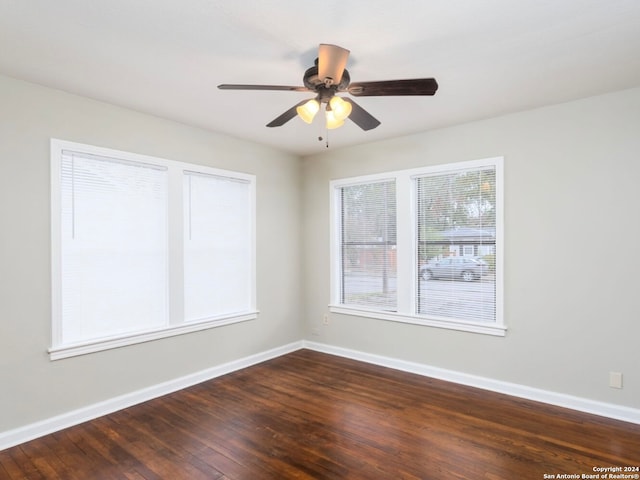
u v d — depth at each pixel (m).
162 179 3.43
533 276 3.19
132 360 3.18
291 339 4.68
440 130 3.69
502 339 3.35
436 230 3.79
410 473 2.19
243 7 1.79
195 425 2.79
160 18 1.88
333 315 4.56
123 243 3.17
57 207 2.76
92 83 2.65
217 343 3.84
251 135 3.92
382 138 4.02
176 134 3.50
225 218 3.97
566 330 3.05
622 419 2.81
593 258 2.93
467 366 3.55
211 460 2.35
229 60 2.32
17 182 2.59
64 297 2.83
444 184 3.73
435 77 2.55
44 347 2.69
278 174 4.52
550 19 1.89
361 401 3.20
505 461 2.30
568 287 3.04
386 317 4.08
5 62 2.34
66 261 2.84
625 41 2.10
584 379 2.97
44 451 2.45
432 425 2.76
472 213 3.56
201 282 3.74
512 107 3.13
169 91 2.79
